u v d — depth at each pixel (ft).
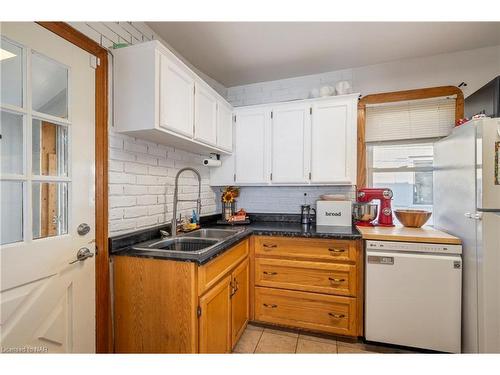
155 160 6.14
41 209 3.74
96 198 4.55
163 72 4.80
